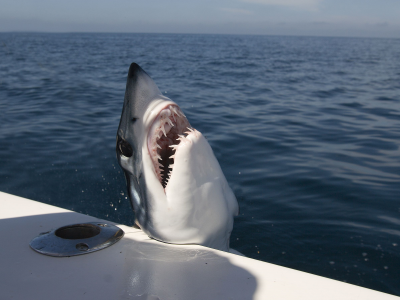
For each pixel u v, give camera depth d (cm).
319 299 114
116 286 120
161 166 173
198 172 167
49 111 796
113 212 366
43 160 507
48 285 119
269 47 5906
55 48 3741
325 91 1238
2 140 587
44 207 188
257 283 123
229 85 1345
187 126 171
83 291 117
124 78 1448
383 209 357
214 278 126
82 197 400
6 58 2245
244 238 309
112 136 621
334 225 329
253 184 425
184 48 4900
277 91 1219
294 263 273
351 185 415
